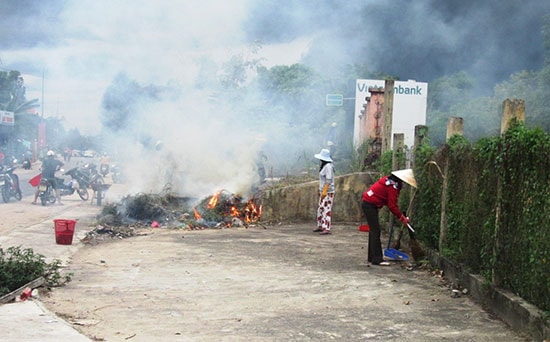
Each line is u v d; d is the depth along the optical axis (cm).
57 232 1087
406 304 710
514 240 646
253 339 570
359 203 1491
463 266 797
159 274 857
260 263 952
